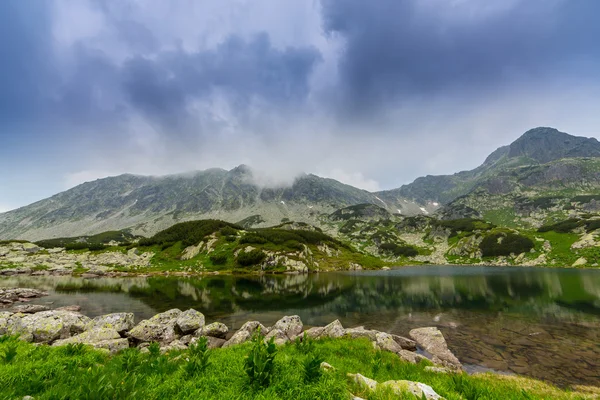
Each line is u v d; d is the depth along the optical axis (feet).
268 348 30.71
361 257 552.82
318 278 329.52
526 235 610.65
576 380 68.85
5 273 336.90
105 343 73.36
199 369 32.63
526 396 40.75
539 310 147.33
